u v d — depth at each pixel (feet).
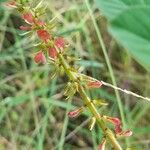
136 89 2.22
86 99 0.88
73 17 2.28
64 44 0.90
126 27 0.36
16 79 2.23
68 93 0.89
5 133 2.13
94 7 2.21
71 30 2.02
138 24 0.37
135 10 0.37
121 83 2.23
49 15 2.14
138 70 2.26
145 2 0.41
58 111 2.21
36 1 0.89
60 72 0.89
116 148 0.86
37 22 0.87
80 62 2.00
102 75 2.24
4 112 2.01
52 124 2.17
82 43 2.30
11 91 2.19
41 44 0.88
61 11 2.17
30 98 2.07
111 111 2.04
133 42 0.36
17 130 2.11
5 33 2.32
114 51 2.29
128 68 2.26
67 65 0.89
